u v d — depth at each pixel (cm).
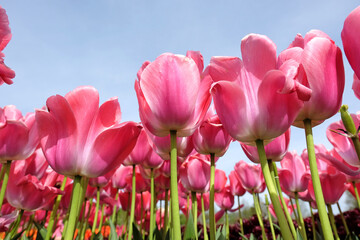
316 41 16
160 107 19
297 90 15
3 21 23
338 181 36
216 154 29
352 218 58
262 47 16
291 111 16
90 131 19
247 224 67
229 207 52
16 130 26
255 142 18
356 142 17
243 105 16
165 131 20
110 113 20
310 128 17
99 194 38
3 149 26
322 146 43
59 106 18
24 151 27
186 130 20
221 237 25
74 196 18
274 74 15
